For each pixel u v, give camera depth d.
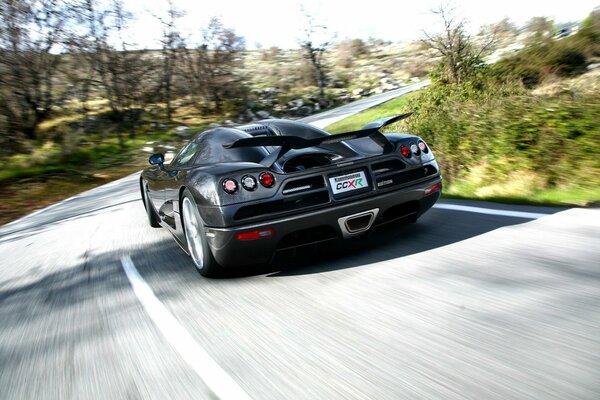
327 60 66.06
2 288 4.36
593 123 4.66
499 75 14.43
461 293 2.64
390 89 45.44
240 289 3.24
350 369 2.01
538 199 4.54
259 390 1.95
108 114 33.75
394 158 3.45
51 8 25.81
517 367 1.85
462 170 5.76
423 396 1.75
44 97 27.38
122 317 3.04
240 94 41.12
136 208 8.09
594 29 16.55
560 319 2.20
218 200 3.07
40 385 2.29
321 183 3.21
